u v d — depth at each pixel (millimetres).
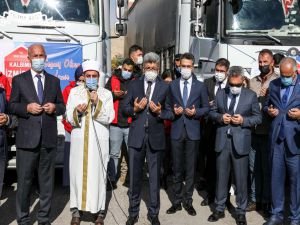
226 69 7230
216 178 6801
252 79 7348
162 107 6426
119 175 8758
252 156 7086
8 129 6113
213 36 8586
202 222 6617
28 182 5949
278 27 8359
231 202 7527
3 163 5969
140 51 8352
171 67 11109
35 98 5898
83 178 6148
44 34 7766
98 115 6152
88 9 8070
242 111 6453
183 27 10195
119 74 7934
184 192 7129
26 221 6000
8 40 7676
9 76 7664
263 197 6984
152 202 6328
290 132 6117
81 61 7891
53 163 6094
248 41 8188
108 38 8773
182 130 6809
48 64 7758
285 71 6047
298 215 6227
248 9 8383
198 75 9148
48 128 5961
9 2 7758
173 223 6566
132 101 6395
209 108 6824
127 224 6383
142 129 6262
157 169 6332
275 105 6293
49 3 7898
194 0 9125
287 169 6230
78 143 6191
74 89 6289
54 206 7203
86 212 6855
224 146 6516
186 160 6879
